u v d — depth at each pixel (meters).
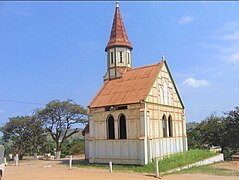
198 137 48.66
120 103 30.55
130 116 29.83
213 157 33.25
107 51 37.03
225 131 40.53
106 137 31.45
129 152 29.52
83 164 31.91
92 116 32.78
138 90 30.95
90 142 32.56
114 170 26.41
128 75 34.88
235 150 42.62
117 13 38.22
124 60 36.22
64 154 53.00
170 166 26.55
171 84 35.34
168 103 34.00
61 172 24.44
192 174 24.27
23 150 47.22
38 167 30.25
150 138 29.20
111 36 37.34
